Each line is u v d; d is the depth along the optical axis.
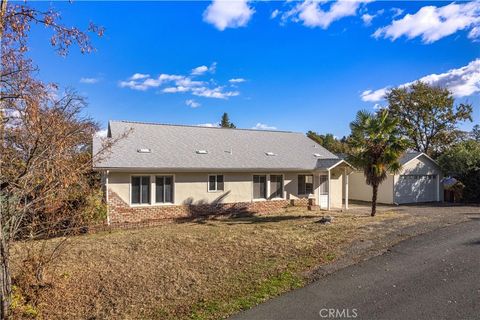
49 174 6.20
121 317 6.54
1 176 6.09
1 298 5.99
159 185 17.86
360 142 16.89
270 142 24.59
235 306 6.64
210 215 18.95
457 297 6.59
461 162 26.33
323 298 6.80
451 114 37.66
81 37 6.29
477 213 18.36
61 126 6.82
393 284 7.38
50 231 7.70
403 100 39.03
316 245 10.91
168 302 7.07
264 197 21.03
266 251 10.50
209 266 9.27
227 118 78.44
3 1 5.56
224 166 19.16
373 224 14.27
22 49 5.95
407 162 26.41
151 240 12.45
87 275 8.72
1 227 6.04
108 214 15.43
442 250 9.81
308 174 22.55
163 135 21.28
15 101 6.01
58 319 6.57
